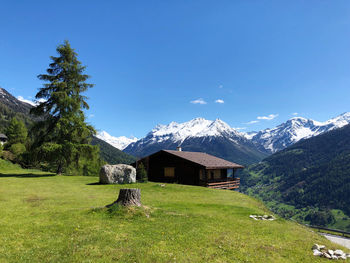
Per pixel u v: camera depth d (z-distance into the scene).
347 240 24.11
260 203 20.22
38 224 9.08
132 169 25.38
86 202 14.22
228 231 9.38
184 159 31.52
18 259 6.15
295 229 11.06
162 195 19.23
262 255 7.22
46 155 27.91
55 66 31.56
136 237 8.05
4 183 21.33
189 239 8.14
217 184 31.17
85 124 31.05
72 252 6.66
